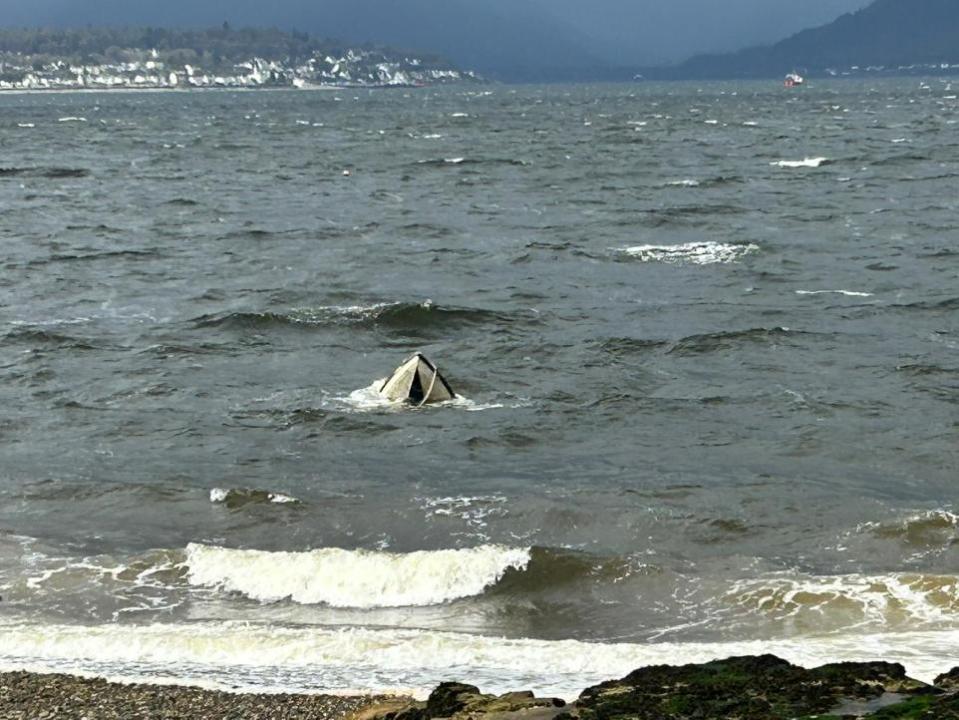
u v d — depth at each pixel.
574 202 176.38
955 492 56.91
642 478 59.12
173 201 183.25
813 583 45.94
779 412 69.94
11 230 153.12
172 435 67.00
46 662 40.03
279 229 151.12
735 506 55.09
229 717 35.19
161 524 54.31
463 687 34.31
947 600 44.28
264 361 83.69
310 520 54.44
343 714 35.09
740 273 115.38
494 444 65.06
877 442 64.25
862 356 82.25
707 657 39.94
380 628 43.66
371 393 75.00
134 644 41.38
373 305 102.38
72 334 91.38
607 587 46.66
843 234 139.00
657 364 81.38
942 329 90.50
